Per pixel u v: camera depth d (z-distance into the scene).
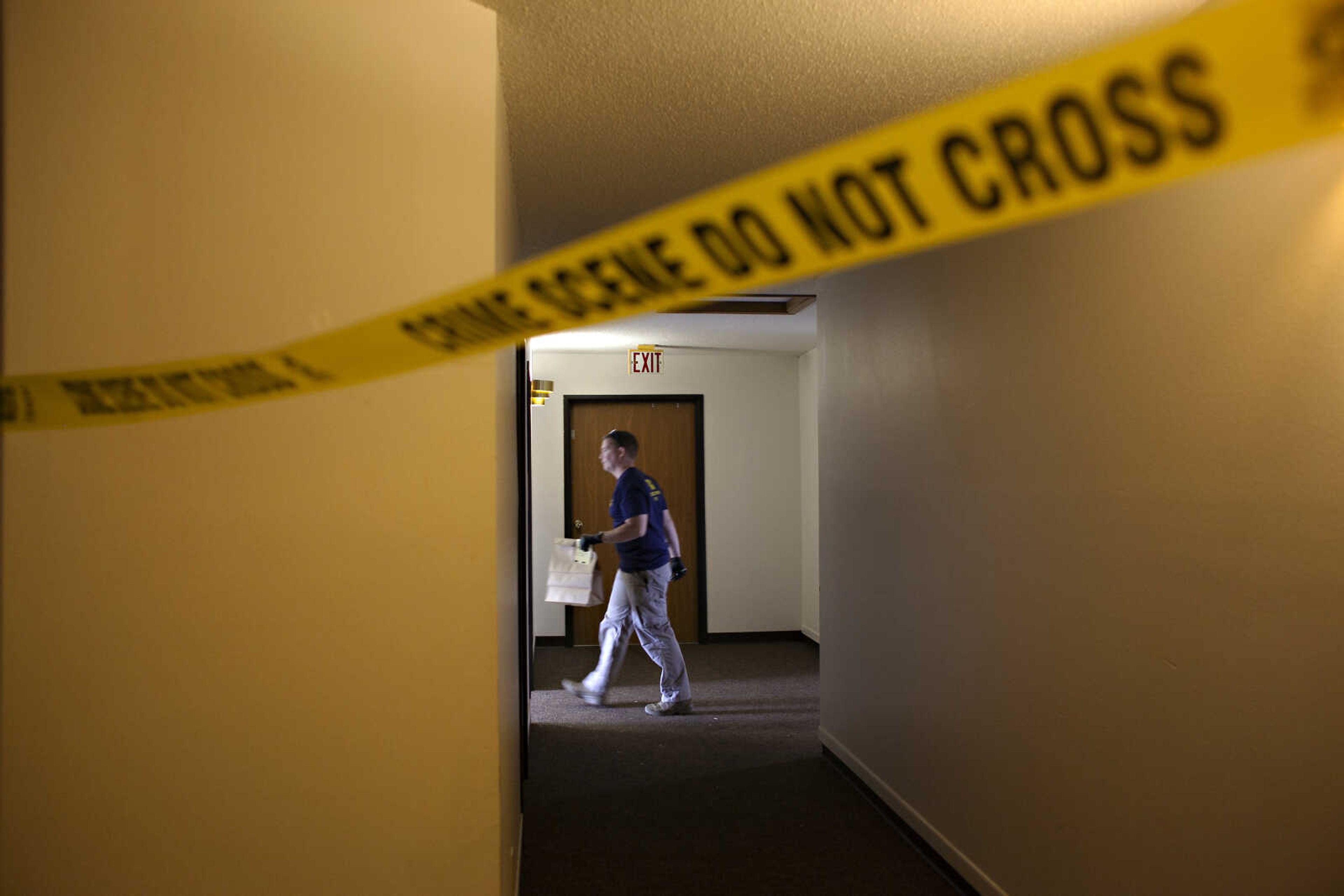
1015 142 0.37
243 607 1.41
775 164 2.78
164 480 1.38
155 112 1.34
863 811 3.49
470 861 1.53
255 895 1.42
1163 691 1.87
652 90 2.19
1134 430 1.97
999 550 2.56
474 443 1.55
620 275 0.48
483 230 1.56
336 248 1.45
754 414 7.48
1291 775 1.54
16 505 1.30
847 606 3.87
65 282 1.27
